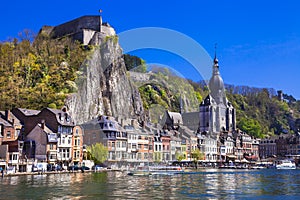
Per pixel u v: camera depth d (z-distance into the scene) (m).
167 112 106.38
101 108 82.69
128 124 95.19
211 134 168.12
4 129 94.12
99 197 43.31
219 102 195.38
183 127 130.88
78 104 85.38
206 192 49.69
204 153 154.38
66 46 157.38
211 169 123.12
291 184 65.31
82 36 168.12
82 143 95.38
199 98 135.25
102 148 77.12
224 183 64.44
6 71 137.50
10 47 153.88
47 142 92.06
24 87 130.75
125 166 92.31
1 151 82.69
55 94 124.06
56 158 93.94
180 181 65.88
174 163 117.25
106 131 81.81
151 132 105.56
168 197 44.22
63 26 180.88
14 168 81.50
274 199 44.59
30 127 99.06
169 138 118.12
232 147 188.62
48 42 160.50
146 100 95.88
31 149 91.56
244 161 168.62
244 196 46.72
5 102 121.06
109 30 176.38
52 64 144.25
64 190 49.16
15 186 53.78
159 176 79.31
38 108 119.81
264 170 133.00
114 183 58.84
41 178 68.31
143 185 56.94
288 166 162.25
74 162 95.38
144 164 99.12
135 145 98.31
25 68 139.00
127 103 84.25
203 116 174.12
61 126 95.62
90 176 74.00
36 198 42.25
